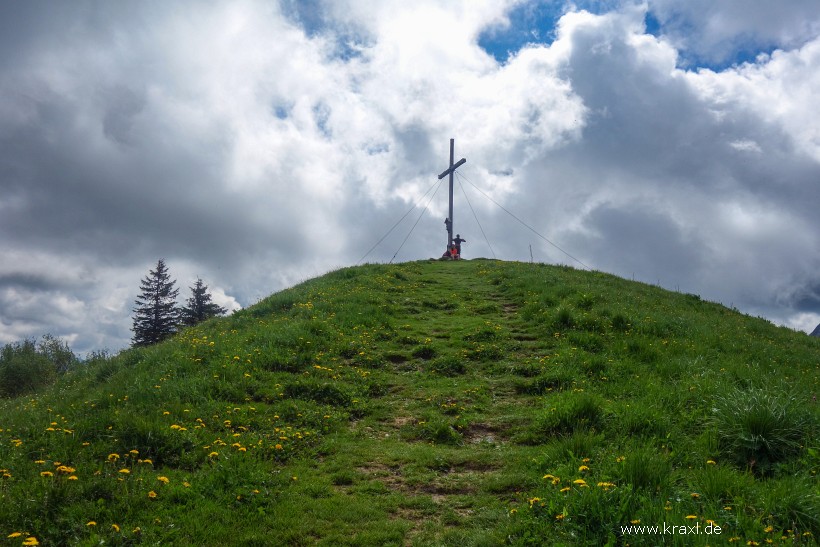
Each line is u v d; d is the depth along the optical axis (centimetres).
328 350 1341
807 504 582
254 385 1085
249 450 816
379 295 1930
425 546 596
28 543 523
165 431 804
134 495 643
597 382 1131
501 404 1076
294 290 2072
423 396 1123
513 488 728
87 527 574
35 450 770
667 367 1202
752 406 788
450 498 713
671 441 816
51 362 3145
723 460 748
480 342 1431
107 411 909
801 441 747
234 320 1700
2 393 2683
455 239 3394
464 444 904
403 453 857
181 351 1272
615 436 845
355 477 775
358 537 611
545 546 564
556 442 823
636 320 1567
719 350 1452
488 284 2250
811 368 1462
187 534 595
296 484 740
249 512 653
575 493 615
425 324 1644
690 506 588
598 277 2495
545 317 1598
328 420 982
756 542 513
